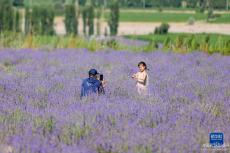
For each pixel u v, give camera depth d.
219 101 29.23
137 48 80.81
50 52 69.56
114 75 43.44
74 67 51.19
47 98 29.42
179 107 26.70
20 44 82.69
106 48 80.12
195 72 46.06
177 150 18.48
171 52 70.69
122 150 18.62
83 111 24.67
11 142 19.66
